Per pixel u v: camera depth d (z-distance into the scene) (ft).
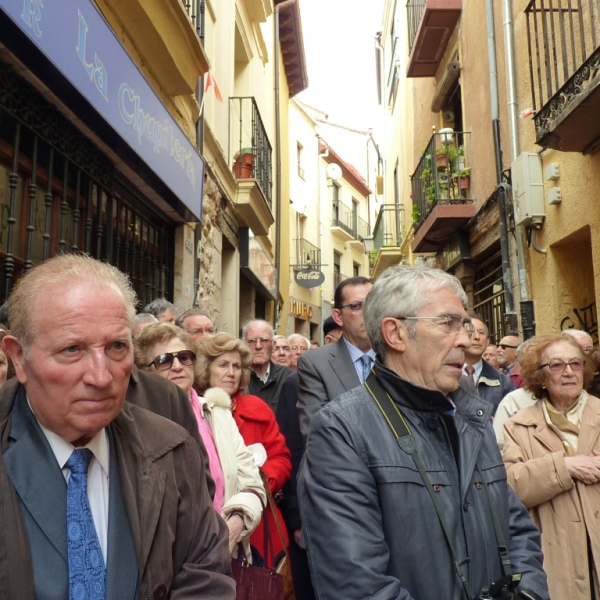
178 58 18.16
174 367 9.40
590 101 16.10
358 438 6.32
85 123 13.58
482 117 28.32
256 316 44.83
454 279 7.00
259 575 9.15
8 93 11.32
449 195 30.96
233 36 31.94
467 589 5.84
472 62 29.96
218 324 27.55
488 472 6.61
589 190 18.92
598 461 9.32
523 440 10.21
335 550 5.87
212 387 11.18
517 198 22.94
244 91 37.52
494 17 26.27
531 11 20.03
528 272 23.35
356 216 96.37
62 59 11.16
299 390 11.68
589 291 21.52
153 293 19.93
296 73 60.54
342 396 6.82
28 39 10.03
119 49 13.92
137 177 17.01
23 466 4.94
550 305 21.63
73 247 13.89
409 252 49.65
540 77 19.84
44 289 4.99
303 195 76.79
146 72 17.79
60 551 4.81
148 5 15.81
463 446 6.55
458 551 6.05
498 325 28.60
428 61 36.65
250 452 10.14
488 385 15.21
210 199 25.95
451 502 6.16
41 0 10.28
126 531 5.08
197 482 5.75
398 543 5.98
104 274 5.23
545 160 21.91
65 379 4.87
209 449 9.38
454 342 6.66
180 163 18.99
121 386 5.09
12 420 5.15
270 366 18.65
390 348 6.91
